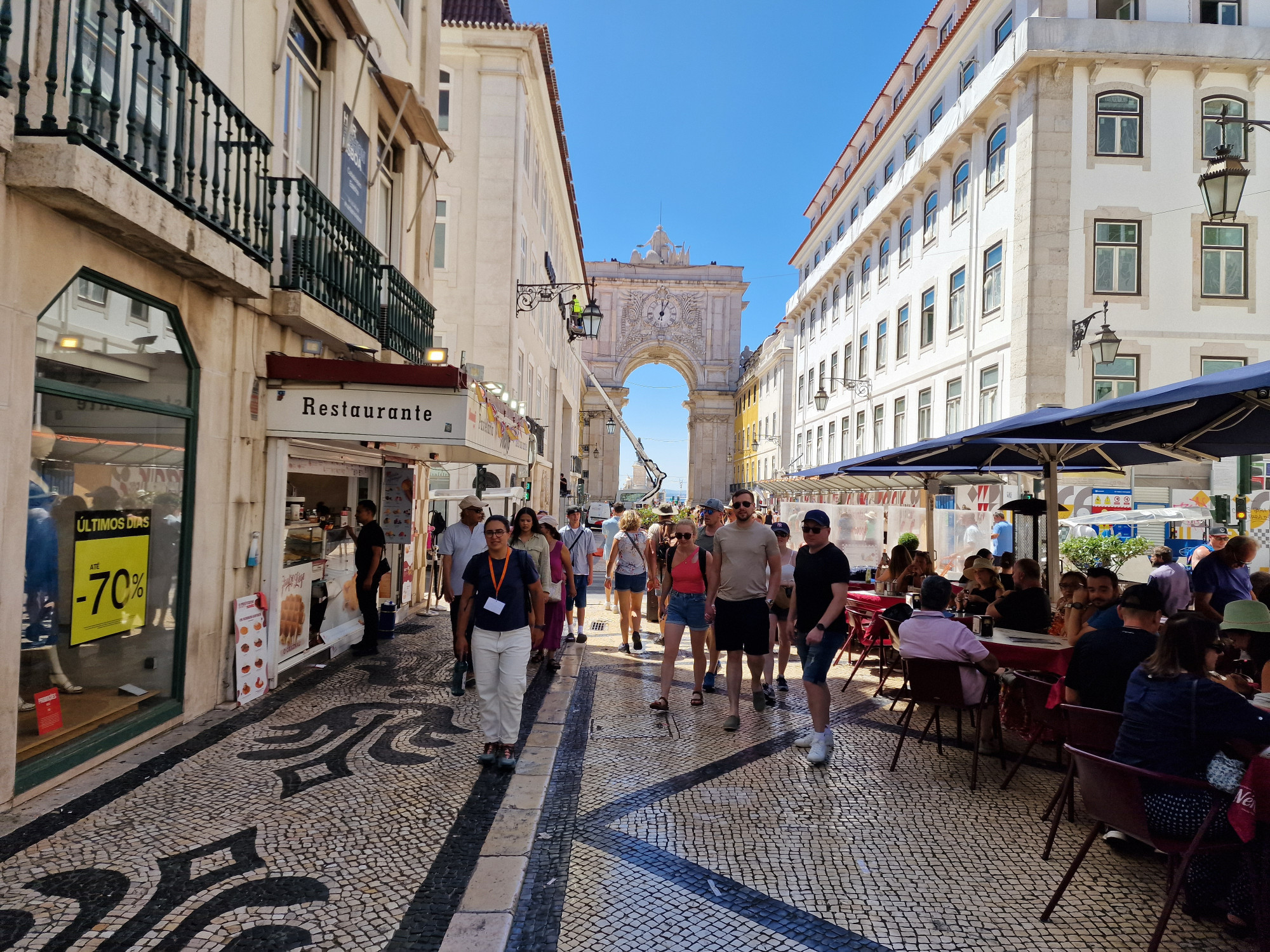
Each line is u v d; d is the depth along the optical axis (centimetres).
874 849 396
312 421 670
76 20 447
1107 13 1720
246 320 632
